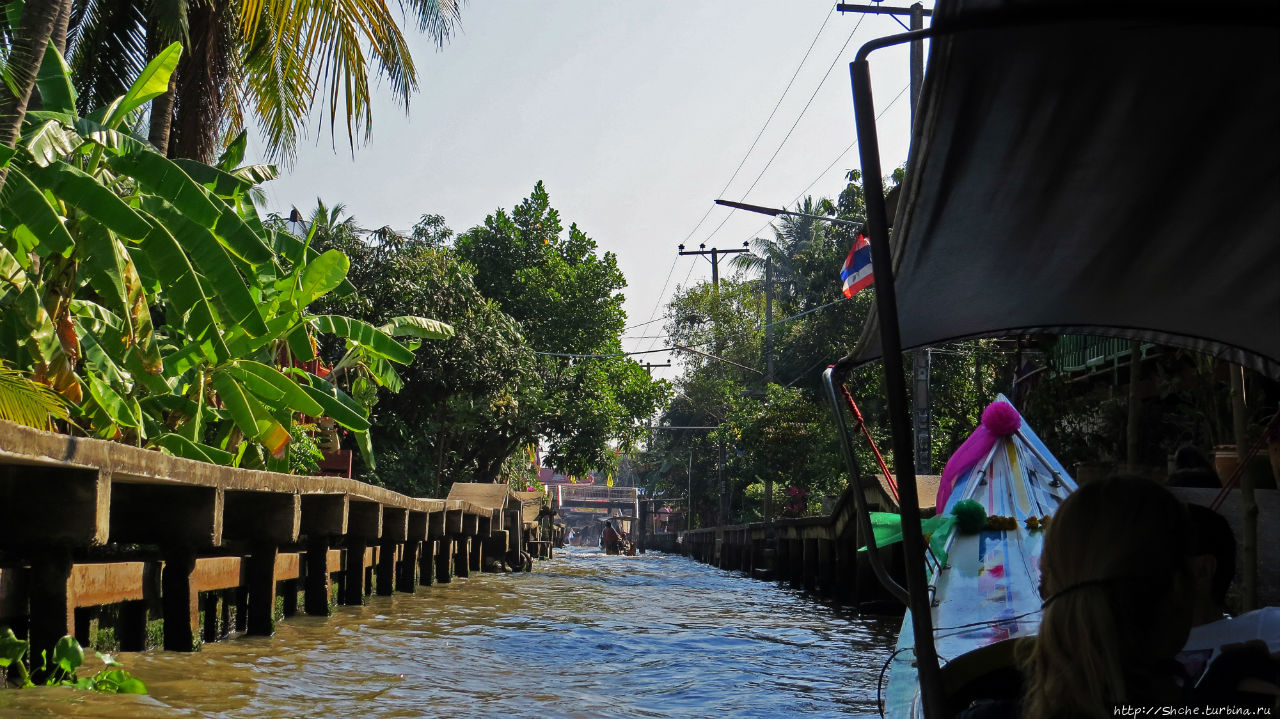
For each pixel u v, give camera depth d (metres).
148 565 6.67
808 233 42.84
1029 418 11.66
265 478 7.66
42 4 8.13
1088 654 1.76
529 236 33.81
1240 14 1.90
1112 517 1.82
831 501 24.84
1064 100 2.31
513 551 24.53
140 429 9.31
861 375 24.94
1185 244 2.93
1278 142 2.39
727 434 38.66
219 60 14.52
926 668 2.27
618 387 33.62
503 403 26.00
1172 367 9.21
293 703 5.63
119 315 9.81
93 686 5.23
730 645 9.47
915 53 14.41
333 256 11.84
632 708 6.21
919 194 2.71
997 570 5.30
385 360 15.30
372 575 13.25
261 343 11.11
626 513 86.31
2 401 5.86
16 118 8.03
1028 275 3.25
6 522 4.97
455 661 7.77
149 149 9.29
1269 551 6.07
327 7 11.62
